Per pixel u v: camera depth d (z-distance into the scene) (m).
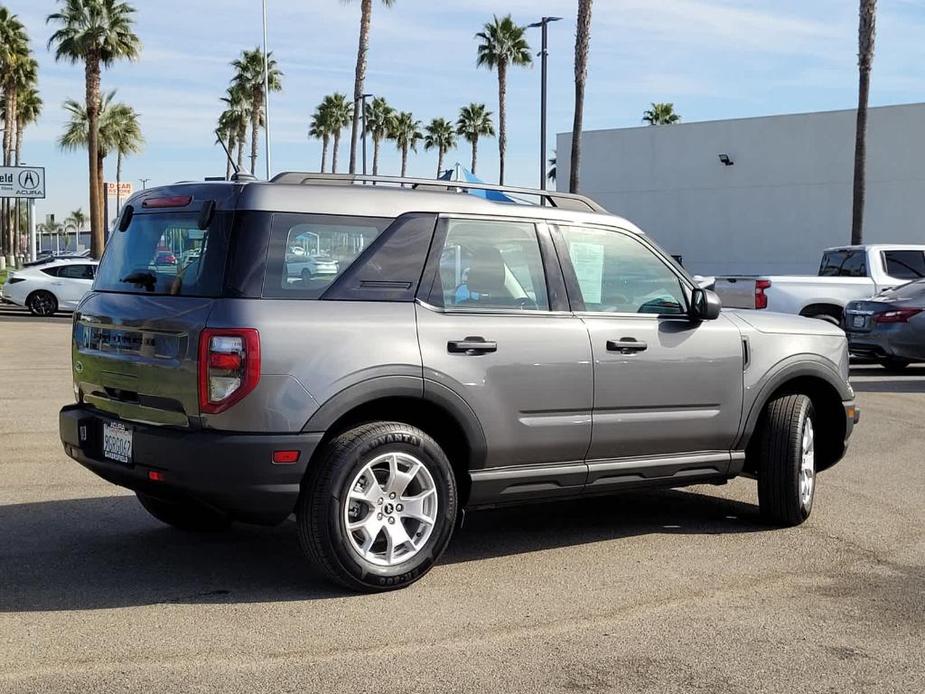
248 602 5.12
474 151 83.06
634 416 6.05
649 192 41.88
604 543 6.38
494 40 60.88
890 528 6.78
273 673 4.22
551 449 5.76
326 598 5.20
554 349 5.72
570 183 29.80
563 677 4.23
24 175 41.66
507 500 5.75
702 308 6.23
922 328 15.42
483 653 4.48
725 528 6.78
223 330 4.89
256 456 4.87
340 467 5.05
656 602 5.22
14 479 7.86
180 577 5.52
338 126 86.75
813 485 6.96
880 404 12.75
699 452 6.40
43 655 4.39
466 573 5.70
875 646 4.63
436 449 5.33
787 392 7.02
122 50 45.75
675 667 4.36
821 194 38.16
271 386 4.90
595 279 6.05
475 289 5.60
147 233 5.54
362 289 5.25
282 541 6.29
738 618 4.99
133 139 68.88
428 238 5.48
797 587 5.50
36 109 69.94
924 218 36.38
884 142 36.88
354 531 5.18
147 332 5.21
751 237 39.72
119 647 4.49
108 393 5.56
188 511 6.36
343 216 5.30
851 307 16.27
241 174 5.47
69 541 6.21
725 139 40.00
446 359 5.36
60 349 18.34
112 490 7.56
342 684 4.12
